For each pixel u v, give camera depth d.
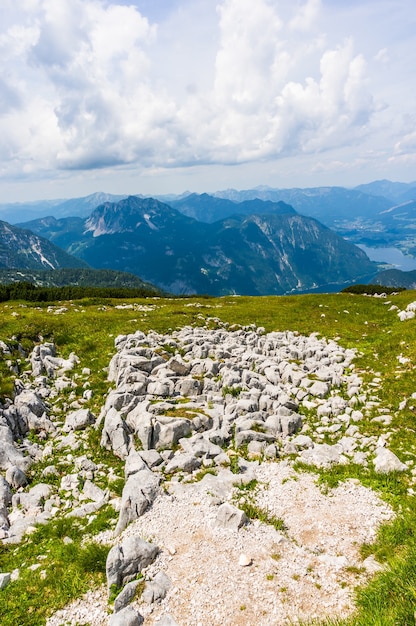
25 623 9.52
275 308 55.06
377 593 9.22
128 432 18.70
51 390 25.33
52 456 17.88
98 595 10.19
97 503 14.08
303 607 9.40
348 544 11.62
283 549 11.34
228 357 29.19
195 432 18.25
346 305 55.66
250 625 9.03
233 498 13.85
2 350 29.47
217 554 11.11
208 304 63.19
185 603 9.64
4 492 14.69
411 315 43.47
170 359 26.58
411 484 14.31
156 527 12.29
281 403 21.02
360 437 18.14
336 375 25.42
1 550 12.15
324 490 14.28
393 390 22.52
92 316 42.56
